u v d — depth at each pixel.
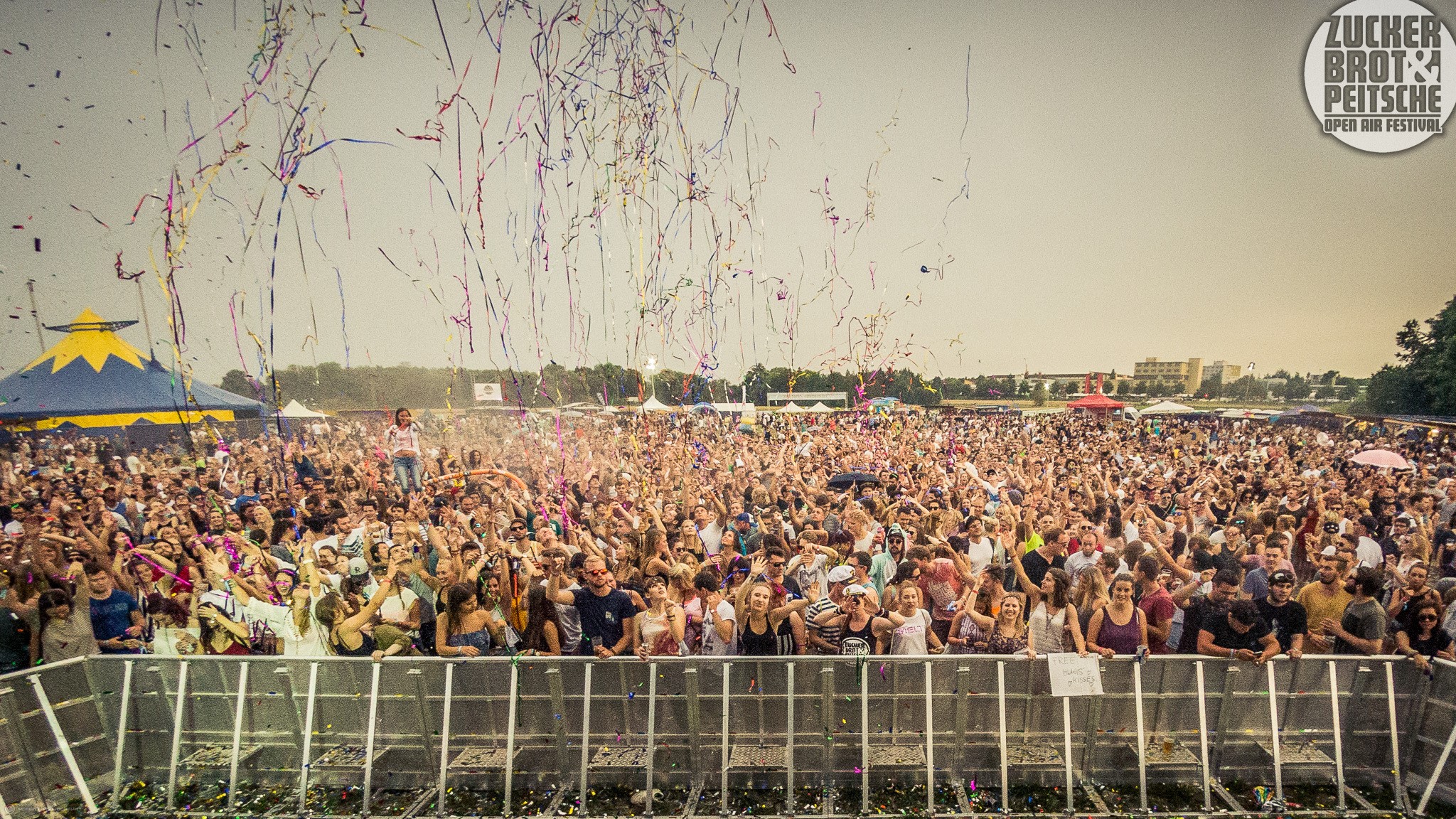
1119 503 6.68
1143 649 3.27
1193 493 6.36
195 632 3.84
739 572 4.83
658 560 4.71
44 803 3.46
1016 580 4.74
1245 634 3.33
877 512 6.37
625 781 3.46
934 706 3.38
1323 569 3.87
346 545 5.19
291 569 4.01
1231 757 3.38
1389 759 3.35
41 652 3.82
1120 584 3.41
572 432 9.95
